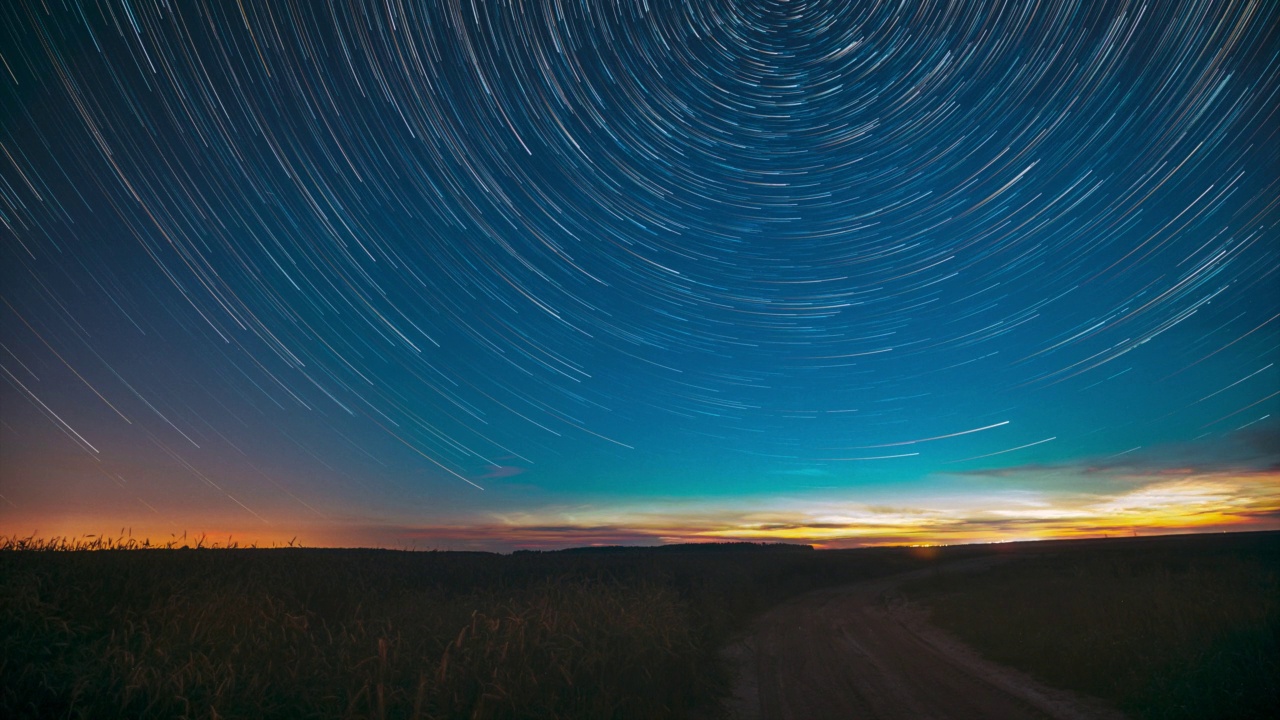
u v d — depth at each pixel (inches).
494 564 924.0
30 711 197.5
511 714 268.2
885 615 802.8
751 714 343.0
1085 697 347.6
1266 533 2556.6
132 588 333.7
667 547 2947.8
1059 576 1106.7
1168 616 463.2
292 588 427.5
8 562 340.8
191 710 212.4
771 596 1064.2
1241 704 287.6
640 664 359.6
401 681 268.1
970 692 373.4
